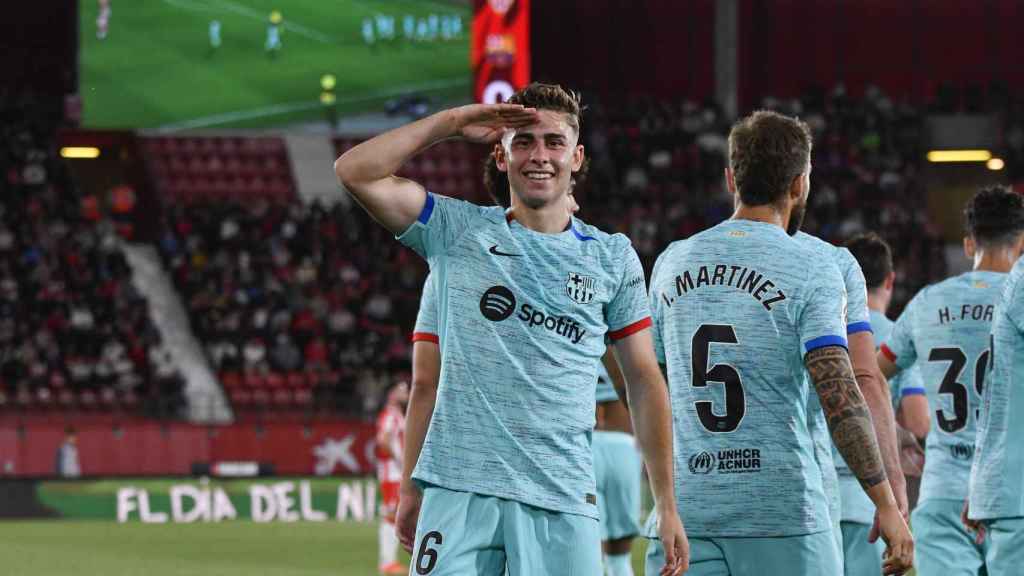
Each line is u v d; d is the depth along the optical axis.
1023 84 75.31
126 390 52.72
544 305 9.59
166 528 39.62
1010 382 11.53
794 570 9.94
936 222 71.88
